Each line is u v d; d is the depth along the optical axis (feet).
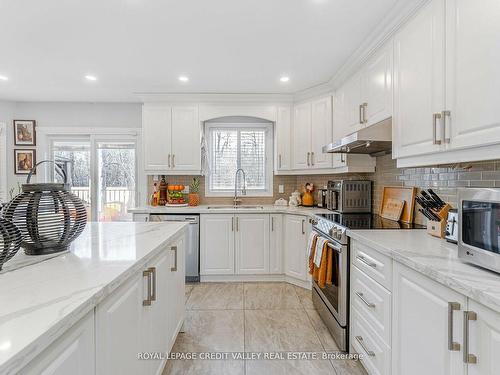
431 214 5.99
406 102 6.01
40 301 2.59
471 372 3.18
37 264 3.71
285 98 12.23
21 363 1.85
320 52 8.38
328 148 9.16
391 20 6.40
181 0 6.05
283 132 12.37
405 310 4.50
